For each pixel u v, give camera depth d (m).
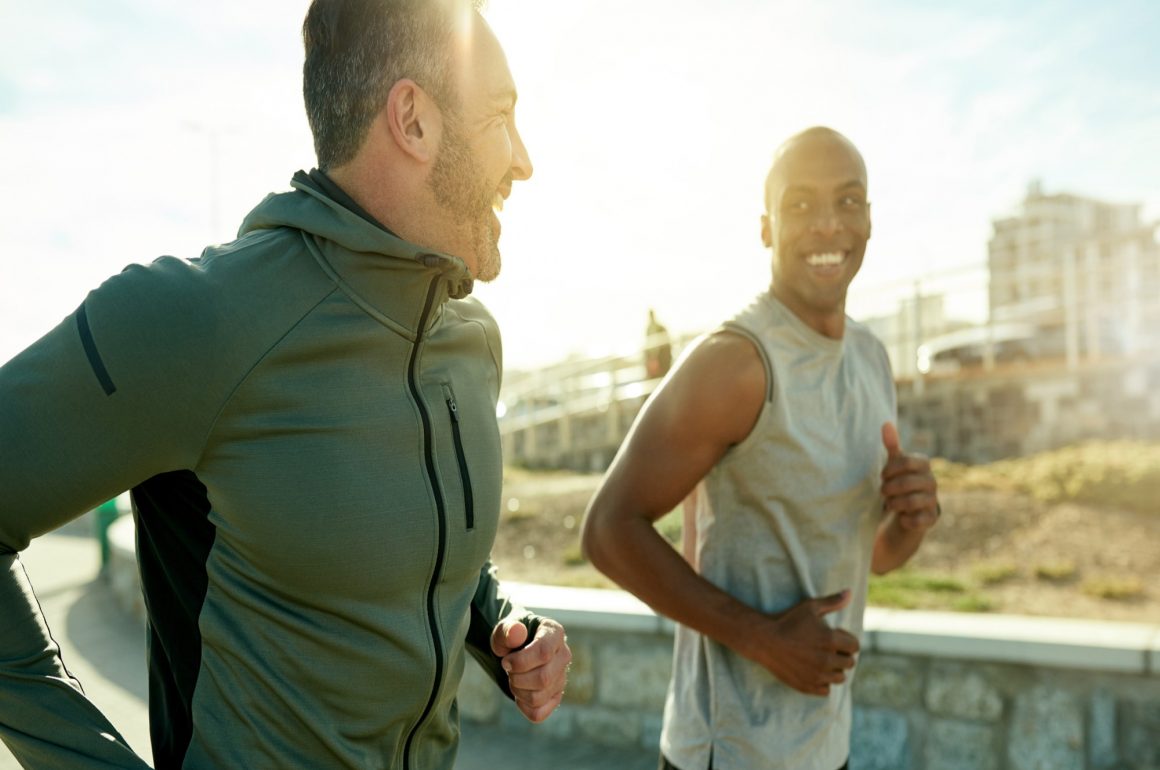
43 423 0.95
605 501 1.83
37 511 0.97
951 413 11.06
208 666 1.09
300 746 1.08
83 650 6.23
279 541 1.04
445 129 1.12
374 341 1.09
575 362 17.11
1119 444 8.27
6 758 3.55
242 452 1.03
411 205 1.13
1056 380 10.37
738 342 1.76
